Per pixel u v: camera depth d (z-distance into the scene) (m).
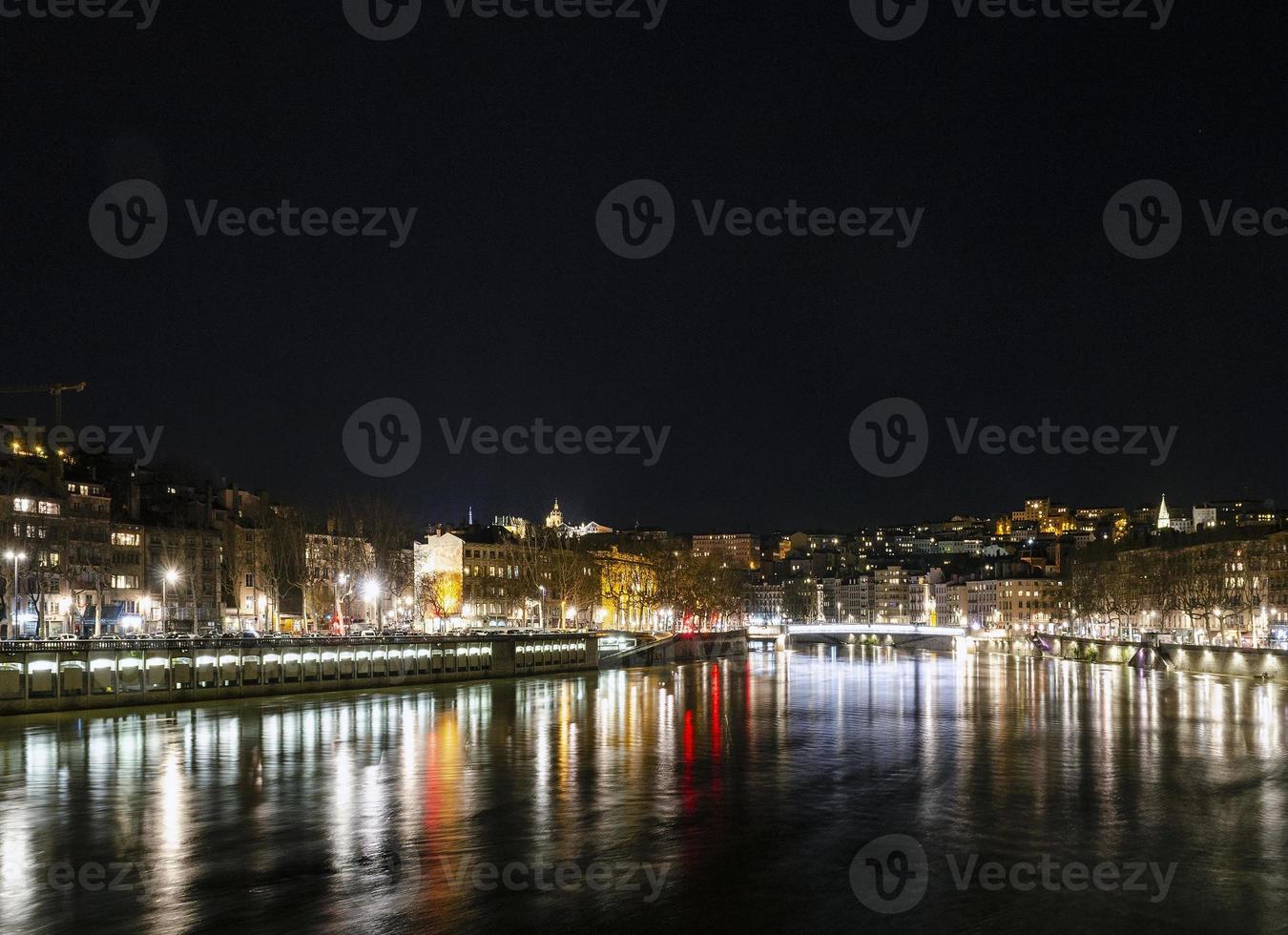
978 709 116.44
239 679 119.12
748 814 59.56
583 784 68.06
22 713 97.56
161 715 102.31
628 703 123.75
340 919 42.34
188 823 57.00
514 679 165.25
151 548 189.38
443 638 153.50
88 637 140.75
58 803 61.66
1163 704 120.69
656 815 59.31
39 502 170.12
